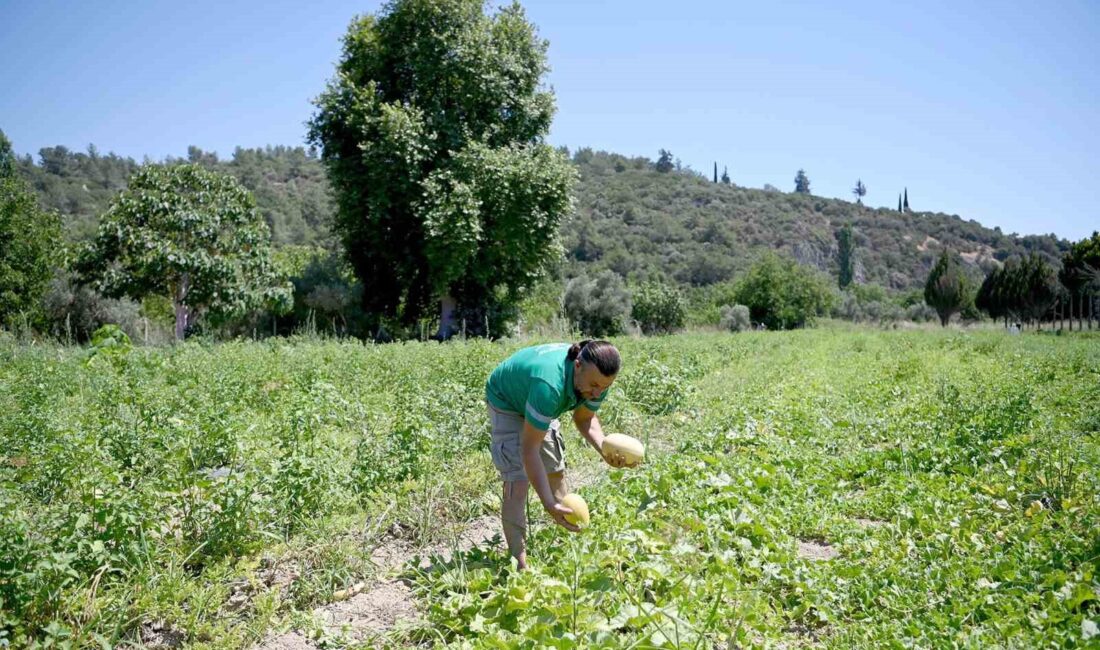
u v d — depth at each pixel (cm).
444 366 1198
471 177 2572
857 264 10425
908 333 3094
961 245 12062
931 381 1276
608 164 13850
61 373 1088
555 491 500
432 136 2606
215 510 511
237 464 620
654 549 465
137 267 2250
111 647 384
